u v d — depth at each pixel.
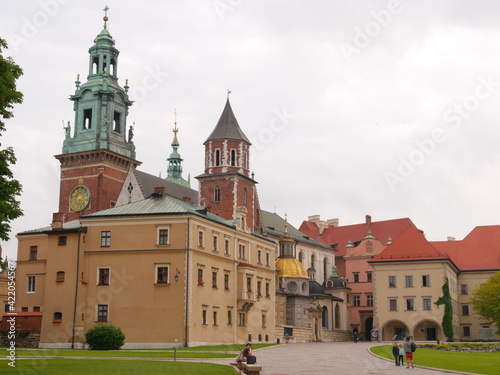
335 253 162.38
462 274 132.88
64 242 85.56
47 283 85.00
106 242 84.69
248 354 48.00
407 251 119.44
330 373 46.25
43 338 83.44
